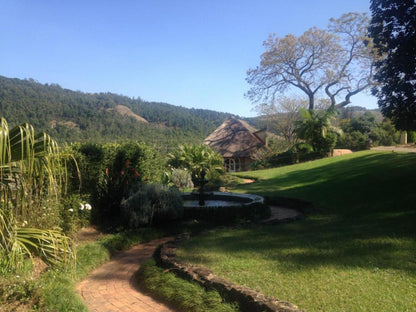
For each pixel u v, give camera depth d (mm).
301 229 6918
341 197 10500
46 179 3479
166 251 5418
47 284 3889
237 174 21609
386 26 10688
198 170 18406
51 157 2871
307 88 32906
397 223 6637
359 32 29422
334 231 6477
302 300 3465
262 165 26984
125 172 9180
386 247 5102
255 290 3674
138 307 3824
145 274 4625
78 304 3645
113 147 9578
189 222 8250
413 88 10102
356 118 37688
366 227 6582
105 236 6875
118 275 4996
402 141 34188
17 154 2666
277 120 41812
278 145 36750
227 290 3625
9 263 3012
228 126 37156
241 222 8156
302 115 26359
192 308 3543
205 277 4012
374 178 12422
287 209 10594
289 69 32656
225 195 11180
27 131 2584
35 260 4703
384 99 11188
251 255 5113
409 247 5008
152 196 7824
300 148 26203
